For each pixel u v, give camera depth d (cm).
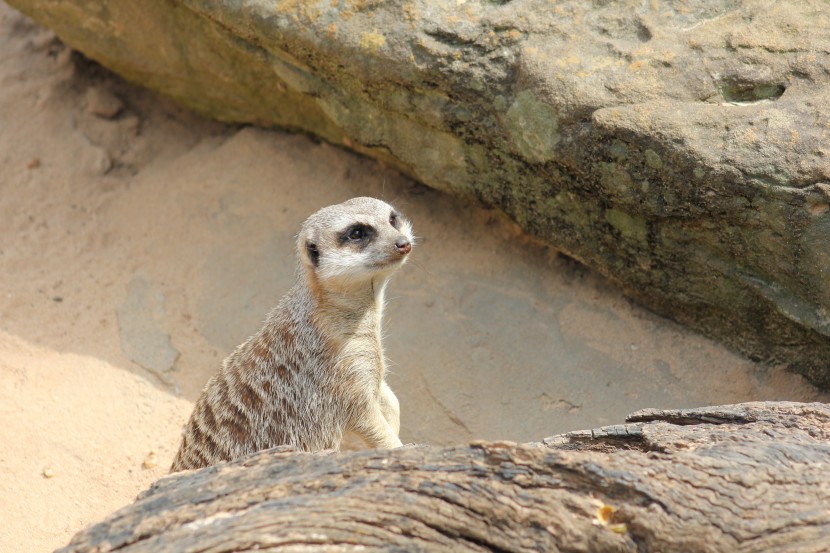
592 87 765
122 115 1194
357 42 845
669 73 754
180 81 1106
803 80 722
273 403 759
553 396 865
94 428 884
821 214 692
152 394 918
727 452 524
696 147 720
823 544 484
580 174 800
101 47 1084
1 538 779
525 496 500
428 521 497
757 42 743
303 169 1080
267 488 518
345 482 519
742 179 707
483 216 1002
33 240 1075
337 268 743
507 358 896
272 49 916
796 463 518
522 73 793
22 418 884
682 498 493
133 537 496
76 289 1023
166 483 537
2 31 1291
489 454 518
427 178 949
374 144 957
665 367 864
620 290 913
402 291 964
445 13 831
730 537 484
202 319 980
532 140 805
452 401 878
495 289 946
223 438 750
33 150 1159
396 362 912
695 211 754
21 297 1009
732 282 795
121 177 1147
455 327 926
